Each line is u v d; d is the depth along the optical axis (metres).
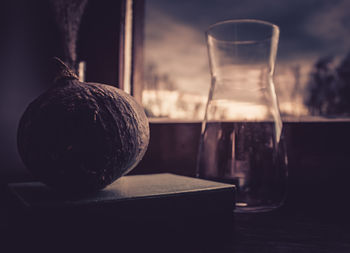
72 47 0.56
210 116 0.44
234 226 0.34
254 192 0.42
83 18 0.56
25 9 0.54
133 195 0.31
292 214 0.41
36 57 0.55
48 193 0.32
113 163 0.31
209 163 0.44
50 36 0.56
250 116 0.43
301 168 0.49
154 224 0.31
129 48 0.56
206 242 0.32
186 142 0.55
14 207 0.32
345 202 0.46
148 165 0.54
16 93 0.53
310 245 0.32
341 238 0.33
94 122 0.30
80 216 0.29
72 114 0.30
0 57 0.52
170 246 0.31
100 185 0.31
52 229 0.28
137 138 0.32
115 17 0.54
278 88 0.55
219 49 0.44
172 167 0.54
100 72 0.54
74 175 0.30
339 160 0.48
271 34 0.44
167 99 0.59
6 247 0.29
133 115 0.32
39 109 0.31
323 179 0.48
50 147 0.30
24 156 0.31
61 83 0.32
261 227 0.37
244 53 0.44
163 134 0.54
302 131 0.49
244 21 0.44
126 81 0.55
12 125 0.53
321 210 0.43
